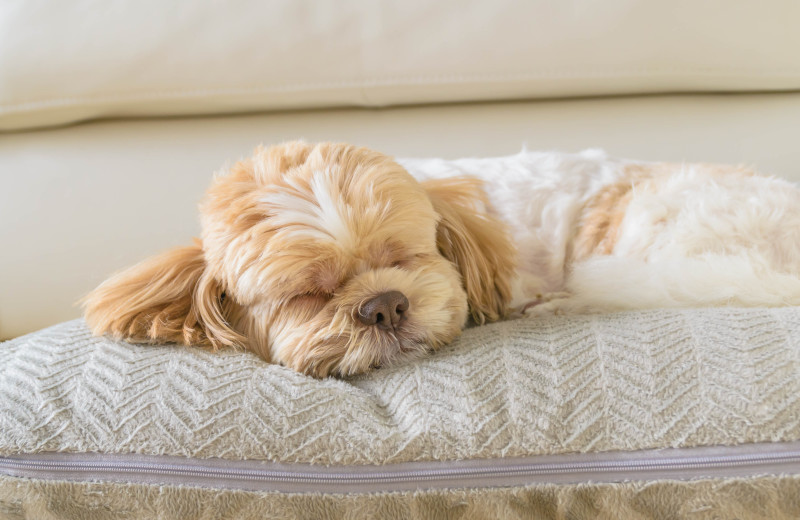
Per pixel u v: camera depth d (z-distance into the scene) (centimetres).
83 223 204
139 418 101
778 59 195
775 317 111
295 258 110
